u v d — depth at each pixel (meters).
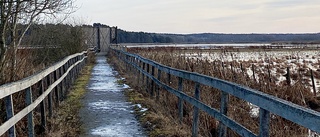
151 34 106.62
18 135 5.78
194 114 5.66
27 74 7.25
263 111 3.23
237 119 6.98
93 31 45.91
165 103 8.69
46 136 5.91
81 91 11.58
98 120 7.24
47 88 6.64
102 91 11.55
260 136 3.26
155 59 15.30
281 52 45.72
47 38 15.52
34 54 10.66
